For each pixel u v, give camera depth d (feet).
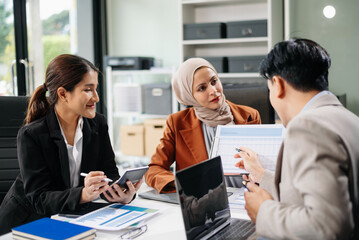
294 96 3.70
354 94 12.26
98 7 15.93
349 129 3.27
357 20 12.06
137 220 4.57
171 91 13.67
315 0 12.41
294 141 3.22
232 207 5.13
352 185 3.10
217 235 4.25
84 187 4.96
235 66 12.80
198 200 4.03
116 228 4.31
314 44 3.70
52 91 5.36
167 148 6.46
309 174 3.06
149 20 15.67
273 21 12.48
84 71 5.27
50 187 5.29
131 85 14.49
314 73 3.59
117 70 14.83
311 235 3.03
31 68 13.47
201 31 13.24
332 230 2.95
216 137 5.83
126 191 5.26
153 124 14.02
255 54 13.65
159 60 15.43
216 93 6.15
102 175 4.94
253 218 3.68
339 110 3.43
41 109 5.61
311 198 3.02
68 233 4.03
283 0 13.34
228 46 13.97
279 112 3.88
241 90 7.27
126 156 15.15
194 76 6.14
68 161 5.47
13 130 6.57
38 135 5.31
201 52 14.38
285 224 3.21
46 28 14.05
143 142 14.25
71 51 15.14
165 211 5.02
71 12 15.03
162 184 5.75
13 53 13.00
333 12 12.27
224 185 4.59
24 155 5.24
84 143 5.69
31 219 5.64
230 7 13.79
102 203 5.35
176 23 15.25
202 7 14.16
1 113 6.54
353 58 12.19
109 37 16.37
